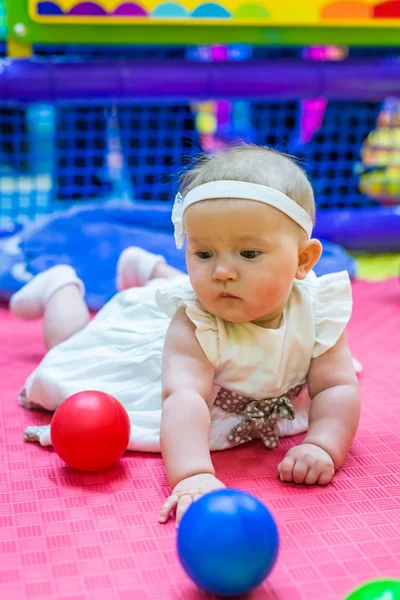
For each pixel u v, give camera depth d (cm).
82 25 274
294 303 145
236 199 128
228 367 140
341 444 134
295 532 114
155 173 367
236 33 283
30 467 137
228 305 133
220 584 95
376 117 384
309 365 145
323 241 316
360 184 388
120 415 133
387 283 275
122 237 267
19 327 226
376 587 93
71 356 162
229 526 95
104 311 178
